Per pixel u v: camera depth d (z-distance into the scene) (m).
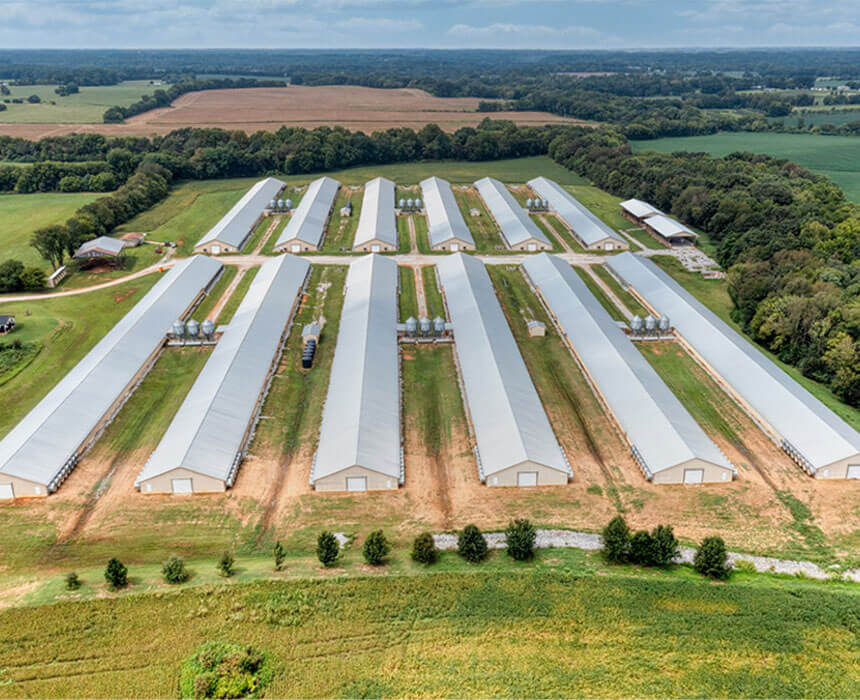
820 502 64.88
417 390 83.38
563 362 90.94
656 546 55.19
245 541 58.91
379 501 64.38
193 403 76.25
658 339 98.00
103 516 61.78
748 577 54.94
